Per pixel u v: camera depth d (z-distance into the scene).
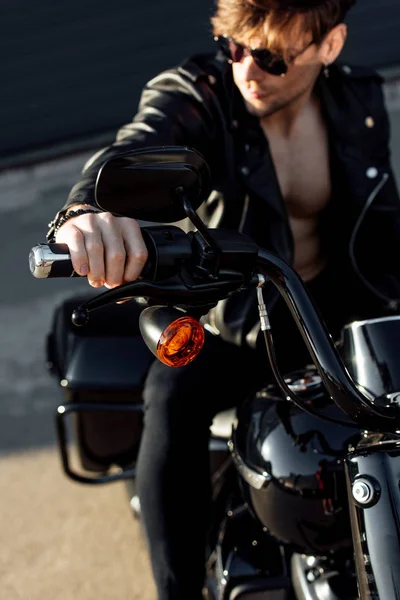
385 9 8.48
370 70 2.27
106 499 3.64
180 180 1.37
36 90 8.77
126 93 8.70
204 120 2.09
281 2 1.91
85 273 1.34
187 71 2.10
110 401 2.61
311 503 1.75
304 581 1.90
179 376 2.12
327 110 2.19
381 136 2.26
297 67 2.01
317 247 2.30
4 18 9.05
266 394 1.94
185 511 2.06
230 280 1.40
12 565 3.23
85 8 9.01
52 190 7.99
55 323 3.00
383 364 1.63
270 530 1.88
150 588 3.01
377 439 1.51
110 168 1.32
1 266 6.68
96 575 3.12
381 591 1.38
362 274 2.29
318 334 1.46
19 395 4.88
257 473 1.81
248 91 2.04
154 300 1.39
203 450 2.12
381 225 2.28
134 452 2.72
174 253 1.36
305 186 2.22
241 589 1.98
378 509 1.43
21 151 8.62
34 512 3.58
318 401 1.80
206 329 2.20
